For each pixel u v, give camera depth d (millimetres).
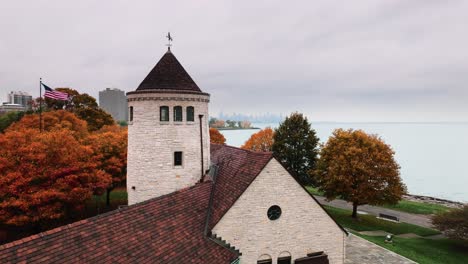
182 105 23203
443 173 97125
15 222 24078
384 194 37250
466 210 32125
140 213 15375
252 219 18094
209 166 25906
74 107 77375
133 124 23188
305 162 54188
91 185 28906
